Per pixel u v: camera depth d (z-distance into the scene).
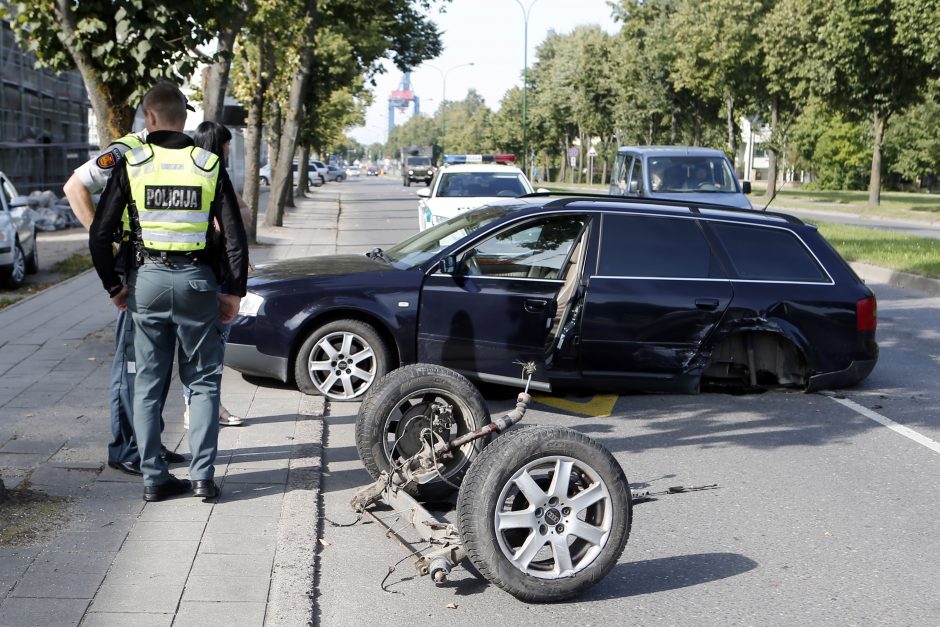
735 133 60.31
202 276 5.10
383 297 7.73
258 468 5.96
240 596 4.19
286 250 20.17
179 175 5.00
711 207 8.42
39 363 8.79
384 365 7.87
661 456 6.68
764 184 87.81
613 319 7.74
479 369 7.79
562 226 7.93
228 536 4.86
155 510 5.19
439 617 4.21
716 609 4.35
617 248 7.88
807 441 7.07
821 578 4.71
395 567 4.73
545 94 88.94
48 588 4.19
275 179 26.53
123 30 8.35
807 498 5.87
